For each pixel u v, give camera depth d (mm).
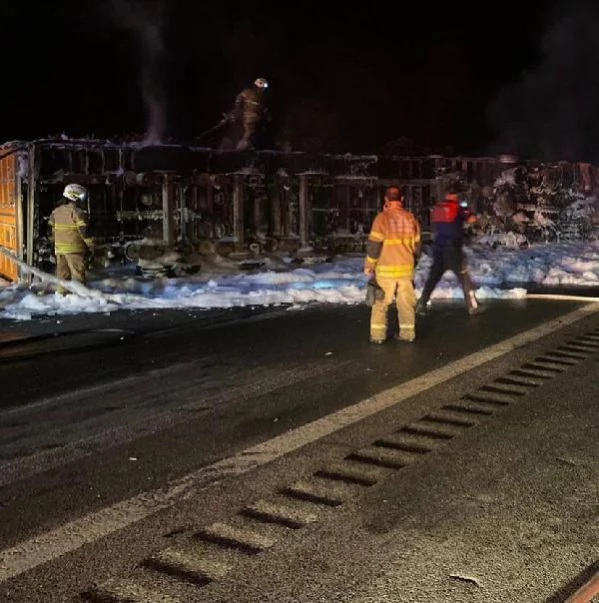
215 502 4285
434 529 3910
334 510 4160
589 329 9070
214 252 15414
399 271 8273
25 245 12984
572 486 4461
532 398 6285
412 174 18641
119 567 3559
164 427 5648
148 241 14633
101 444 5297
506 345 8203
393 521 4012
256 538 3842
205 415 5922
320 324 9594
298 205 16844
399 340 8531
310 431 5492
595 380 6836
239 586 3377
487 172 19969
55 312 10484
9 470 4824
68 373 7297
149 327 9492
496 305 10891
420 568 3508
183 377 7094
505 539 3789
